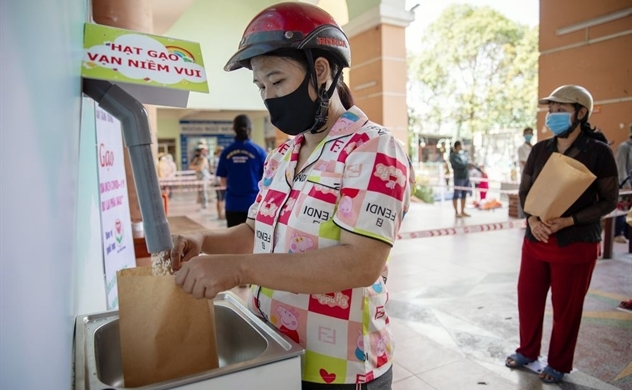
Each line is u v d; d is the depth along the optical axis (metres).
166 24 6.82
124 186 2.41
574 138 2.24
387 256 0.90
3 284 0.38
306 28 0.91
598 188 2.17
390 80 7.76
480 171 9.63
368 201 0.88
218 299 1.20
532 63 16.95
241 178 4.15
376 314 1.01
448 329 3.02
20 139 0.44
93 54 1.01
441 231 3.95
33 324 0.47
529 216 2.33
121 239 2.24
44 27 0.58
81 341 0.91
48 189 0.58
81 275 1.19
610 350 2.67
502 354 2.66
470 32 17.83
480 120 18.12
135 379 0.84
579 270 2.18
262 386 0.81
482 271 4.37
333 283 0.85
